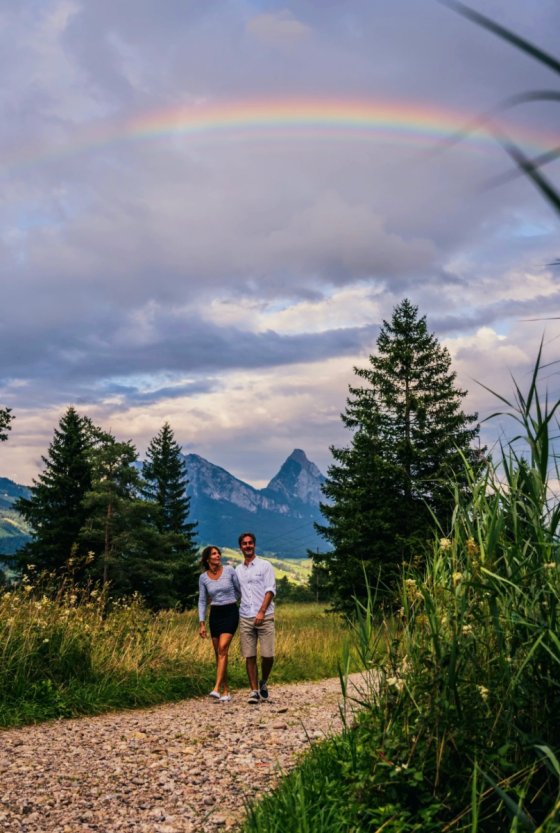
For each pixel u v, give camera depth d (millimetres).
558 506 3410
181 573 46438
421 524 25172
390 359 32812
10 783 4863
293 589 64688
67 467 43719
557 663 3254
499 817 3127
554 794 3111
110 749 6031
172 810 4395
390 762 3406
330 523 32062
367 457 29312
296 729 7074
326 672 13602
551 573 3357
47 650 8781
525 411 3207
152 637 10977
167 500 58219
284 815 3693
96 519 40312
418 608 3760
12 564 41469
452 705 3385
